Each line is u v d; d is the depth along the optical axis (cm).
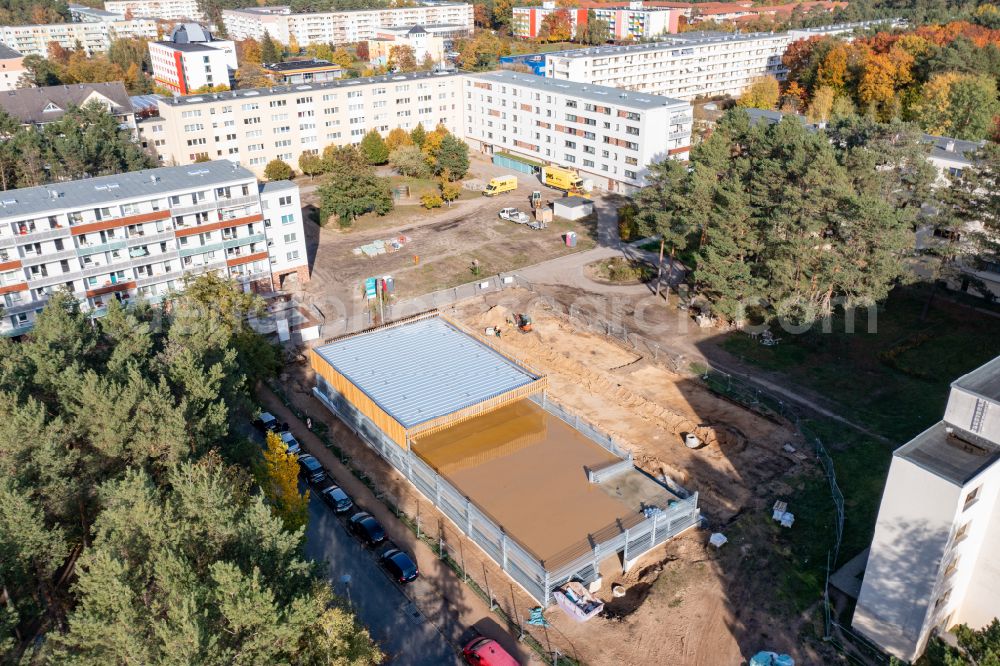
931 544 3809
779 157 8344
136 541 3653
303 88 14038
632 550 4900
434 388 6147
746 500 5491
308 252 10512
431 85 15288
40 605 4375
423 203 12150
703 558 4919
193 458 4803
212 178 8344
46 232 7212
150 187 7994
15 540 3903
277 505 4756
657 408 6656
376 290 8944
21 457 4434
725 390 6950
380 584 4791
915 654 4062
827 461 5891
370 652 3672
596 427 6431
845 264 6869
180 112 12669
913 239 7000
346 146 13075
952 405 3969
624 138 12550
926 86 13400
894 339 7694
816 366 7350
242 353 6638
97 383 4778
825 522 5222
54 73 18950
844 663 4138
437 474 5431
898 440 6141
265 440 6322
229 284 7181
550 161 14225
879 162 7869
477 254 10338
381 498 5631
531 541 4794
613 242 10712
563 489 5344
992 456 3844
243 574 3494
